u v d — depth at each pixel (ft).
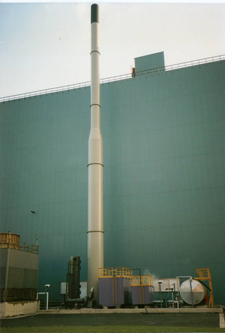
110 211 143.02
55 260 142.82
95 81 146.51
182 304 111.04
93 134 138.82
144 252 133.80
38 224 150.92
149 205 139.33
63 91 169.89
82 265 138.41
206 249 127.65
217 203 131.95
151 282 116.16
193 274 126.11
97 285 117.60
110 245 138.21
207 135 141.69
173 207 136.26
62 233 146.10
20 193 158.71
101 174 134.82
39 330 59.62
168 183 139.95
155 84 155.63
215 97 145.89
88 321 77.61
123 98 157.79
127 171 146.61
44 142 163.94
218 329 54.85
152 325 65.10
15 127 171.32
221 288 121.90
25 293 103.76
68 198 150.82
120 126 153.99
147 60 166.91
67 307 114.21
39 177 158.61
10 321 81.15
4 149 168.76
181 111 148.15
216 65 150.30
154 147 146.61
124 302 106.83
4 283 94.94
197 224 131.54
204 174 136.87
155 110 151.74
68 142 160.04
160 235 134.21
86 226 143.64
